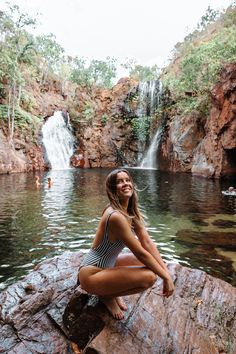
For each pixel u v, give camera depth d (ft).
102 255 8.80
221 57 75.66
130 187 9.07
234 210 37.14
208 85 80.84
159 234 27.40
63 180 66.08
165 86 110.93
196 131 89.66
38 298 11.03
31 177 70.85
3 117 88.12
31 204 38.73
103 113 127.44
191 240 25.71
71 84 135.74
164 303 11.00
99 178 70.85
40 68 123.75
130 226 8.94
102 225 8.58
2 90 93.76
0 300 11.67
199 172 81.00
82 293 9.91
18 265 20.03
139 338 8.99
